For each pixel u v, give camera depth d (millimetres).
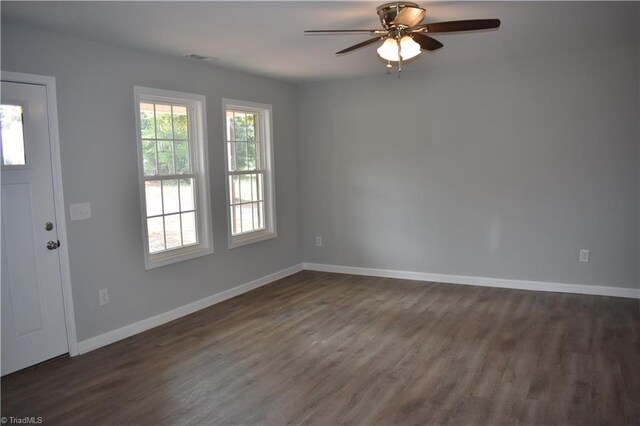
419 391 2963
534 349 3545
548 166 4887
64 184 3547
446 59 4812
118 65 3900
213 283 4910
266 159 5730
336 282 5676
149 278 4219
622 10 3219
